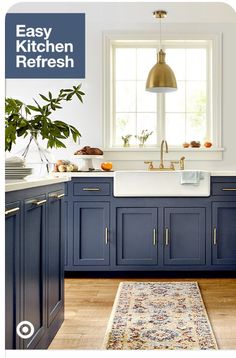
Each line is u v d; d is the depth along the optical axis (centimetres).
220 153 443
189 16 439
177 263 391
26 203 175
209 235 391
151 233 392
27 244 177
